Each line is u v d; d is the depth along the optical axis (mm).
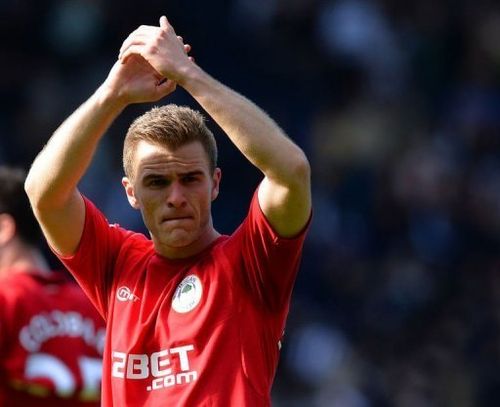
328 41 59906
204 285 16328
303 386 48125
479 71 61469
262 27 58969
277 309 16391
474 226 55406
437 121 59406
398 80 60500
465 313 49750
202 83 15938
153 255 17000
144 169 16156
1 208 23406
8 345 22750
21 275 23172
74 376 23094
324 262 51719
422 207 55062
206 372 15953
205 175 16250
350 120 57719
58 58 58531
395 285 51062
